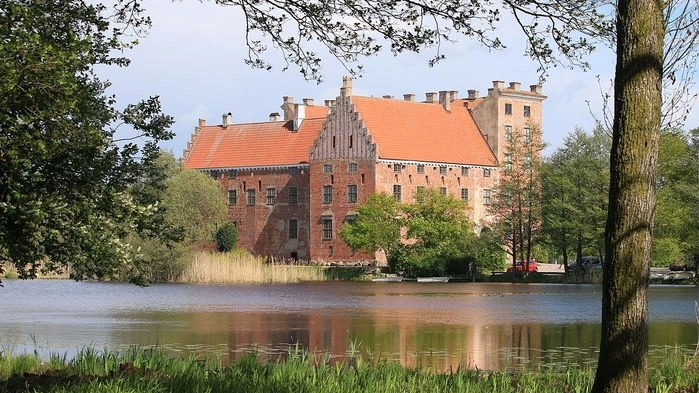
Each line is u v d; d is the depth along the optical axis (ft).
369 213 289.74
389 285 235.20
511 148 284.82
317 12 49.80
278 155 344.08
